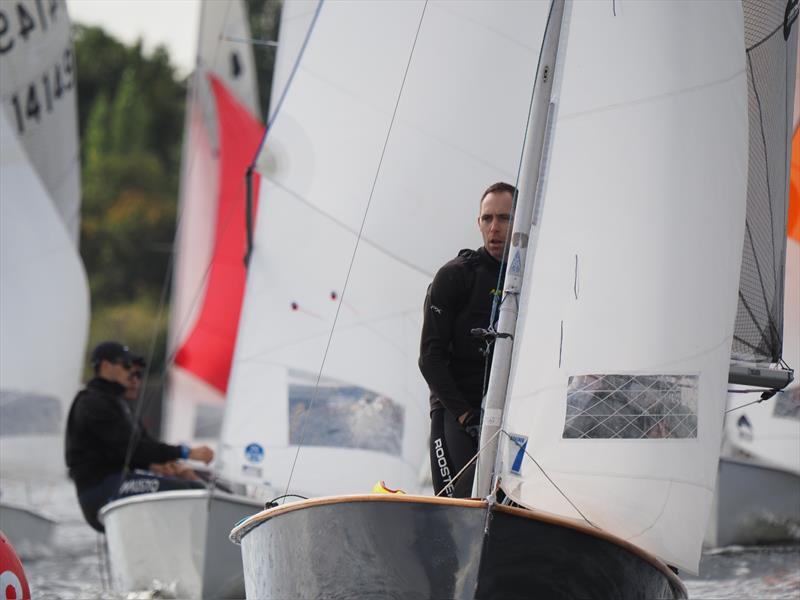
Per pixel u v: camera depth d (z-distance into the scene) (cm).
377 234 3059
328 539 2022
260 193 3291
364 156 3145
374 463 3141
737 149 2092
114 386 3784
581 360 2050
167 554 3272
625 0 2119
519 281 2102
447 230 2977
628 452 2027
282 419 3250
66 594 3322
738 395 3712
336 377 3175
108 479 3709
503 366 2080
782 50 2366
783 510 3697
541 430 2047
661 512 2022
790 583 3156
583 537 1978
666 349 2041
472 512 1948
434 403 2320
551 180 2106
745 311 2322
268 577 2112
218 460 3297
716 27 2106
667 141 2080
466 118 2931
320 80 3195
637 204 2070
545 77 2147
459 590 1952
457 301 2281
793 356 3041
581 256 2073
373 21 3128
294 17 3647
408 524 1970
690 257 2058
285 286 3256
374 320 3112
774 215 2366
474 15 2923
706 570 3391
